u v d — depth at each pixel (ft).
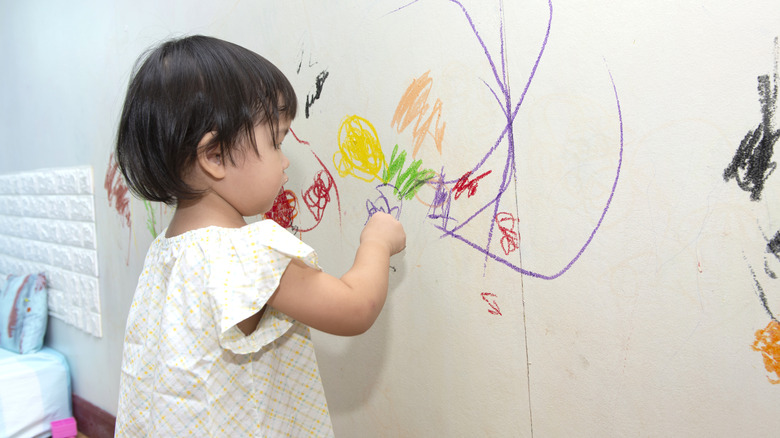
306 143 3.27
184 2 3.93
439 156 2.65
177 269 1.98
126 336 2.26
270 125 1.99
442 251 2.71
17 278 6.32
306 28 3.18
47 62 5.53
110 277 5.14
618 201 2.14
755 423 1.94
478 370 2.66
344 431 3.36
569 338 2.33
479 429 2.70
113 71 4.67
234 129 1.88
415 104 2.71
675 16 1.94
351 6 2.94
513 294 2.48
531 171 2.35
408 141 2.76
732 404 1.98
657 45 1.99
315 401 2.28
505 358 2.55
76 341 5.83
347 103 3.02
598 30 2.11
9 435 5.51
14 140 6.46
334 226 3.18
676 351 2.07
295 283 1.91
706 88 1.91
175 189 1.96
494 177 2.47
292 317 1.96
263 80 1.98
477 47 2.45
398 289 2.93
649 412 2.16
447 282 2.71
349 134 3.03
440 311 2.76
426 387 2.88
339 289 1.96
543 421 2.46
